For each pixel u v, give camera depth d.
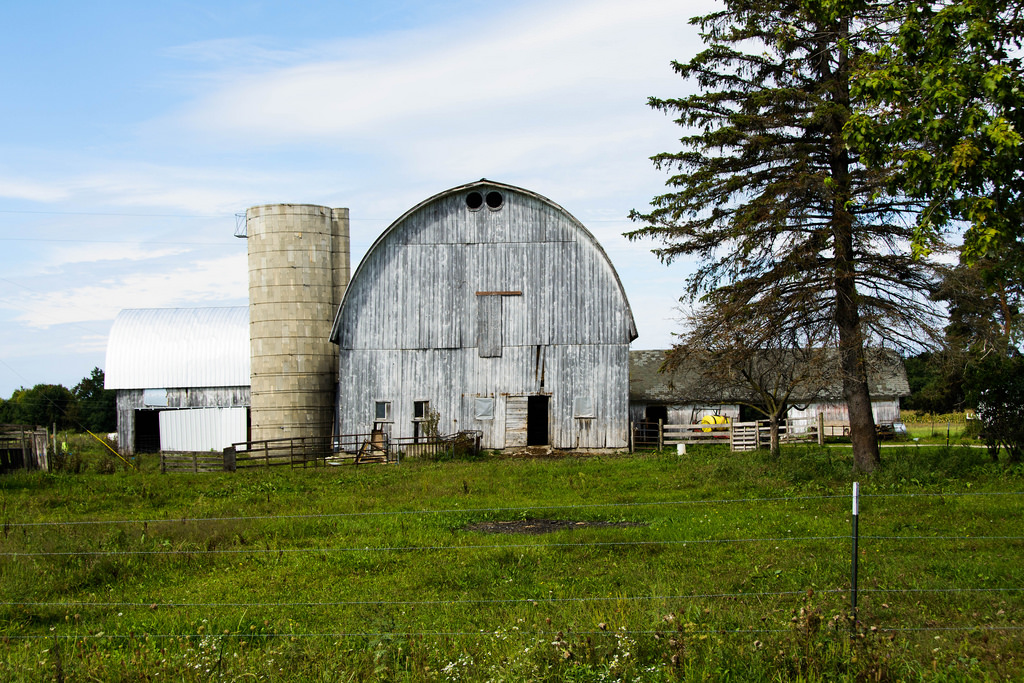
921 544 14.38
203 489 26.56
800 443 41.44
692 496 21.52
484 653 9.30
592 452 37.75
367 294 38.94
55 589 12.88
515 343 38.44
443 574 13.38
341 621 10.88
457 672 8.71
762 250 24.27
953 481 21.61
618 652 8.93
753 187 25.05
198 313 53.34
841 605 10.73
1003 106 11.38
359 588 12.80
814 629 8.87
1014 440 24.42
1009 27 12.04
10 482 27.38
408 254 38.91
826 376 24.02
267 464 35.22
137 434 53.12
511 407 38.22
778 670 8.45
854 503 10.15
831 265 23.66
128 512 21.27
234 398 49.66
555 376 38.25
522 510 19.27
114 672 9.09
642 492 22.67
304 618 11.22
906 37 12.11
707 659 8.62
